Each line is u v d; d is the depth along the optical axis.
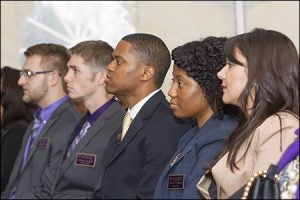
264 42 3.23
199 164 3.69
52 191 5.15
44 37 8.52
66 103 5.84
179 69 3.96
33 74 5.95
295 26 8.01
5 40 8.59
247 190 3.04
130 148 4.22
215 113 3.89
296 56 3.22
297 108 3.18
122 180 4.20
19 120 6.49
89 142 5.04
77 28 8.46
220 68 3.83
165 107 4.33
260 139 3.14
